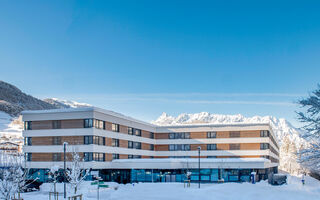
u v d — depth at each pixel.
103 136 60.38
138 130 75.94
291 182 65.06
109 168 61.53
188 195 35.12
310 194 35.72
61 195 41.22
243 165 61.06
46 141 59.69
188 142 82.69
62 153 58.16
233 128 79.56
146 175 61.44
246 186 39.66
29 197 36.97
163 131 84.94
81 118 58.41
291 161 126.25
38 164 59.31
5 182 28.67
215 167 61.06
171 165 61.19
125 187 48.69
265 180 64.44
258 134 77.69
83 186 47.91
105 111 61.03
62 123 59.41
